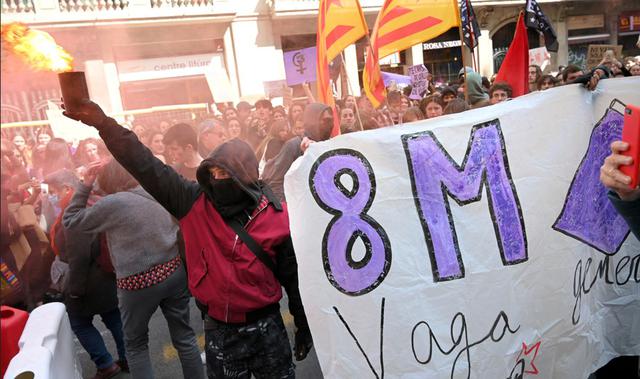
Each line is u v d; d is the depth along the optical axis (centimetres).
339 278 179
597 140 214
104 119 164
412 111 429
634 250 221
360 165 182
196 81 1270
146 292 239
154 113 640
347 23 271
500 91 340
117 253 239
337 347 180
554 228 204
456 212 189
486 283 192
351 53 1373
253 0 1320
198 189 186
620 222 218
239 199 182
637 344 226
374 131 184
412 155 186
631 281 222
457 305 188
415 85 795
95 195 271
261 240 181
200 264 183
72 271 280
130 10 1045
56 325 185
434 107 450
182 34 1219
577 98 208
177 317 254
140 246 237
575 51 1367
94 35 671
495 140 196
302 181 178
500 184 196
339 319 179
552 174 203
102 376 310
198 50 1270
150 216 238
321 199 179
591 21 1298
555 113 205
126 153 168
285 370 191
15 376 146
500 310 194
